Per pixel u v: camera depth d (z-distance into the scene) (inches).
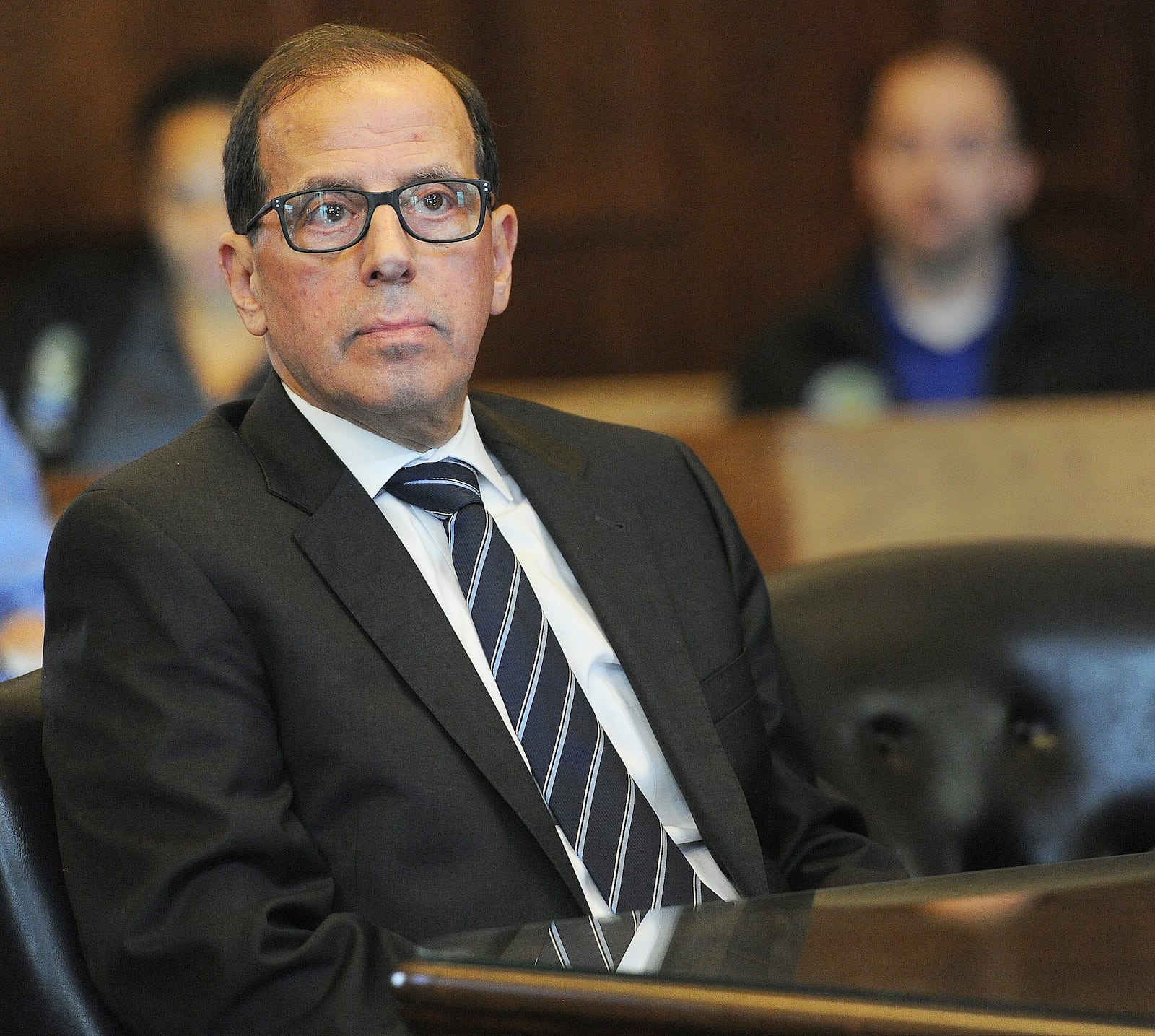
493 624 199.2
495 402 237.8
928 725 233.1
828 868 211.2
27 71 697.0
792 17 757.9
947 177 552.1
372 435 206.5
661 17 753.6
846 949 132.6
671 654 208.8
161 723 176.4
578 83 753.6
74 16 698.2
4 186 699.4
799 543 388.5
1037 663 233.8
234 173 207.0
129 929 166.7
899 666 234.7
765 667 225.1
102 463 523.2
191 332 529.0
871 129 566.9
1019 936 135.3
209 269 521.7
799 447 456.1
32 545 344.5
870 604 238.2
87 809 176.1
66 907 177.3
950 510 401.7
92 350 526.9
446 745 185.0
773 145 764.6
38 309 530.3
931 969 127.0
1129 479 413.4
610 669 208.2
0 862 175.9
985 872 158.4
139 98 705.0
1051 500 402.3
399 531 204.7
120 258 548.4
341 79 201.0
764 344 577.0
